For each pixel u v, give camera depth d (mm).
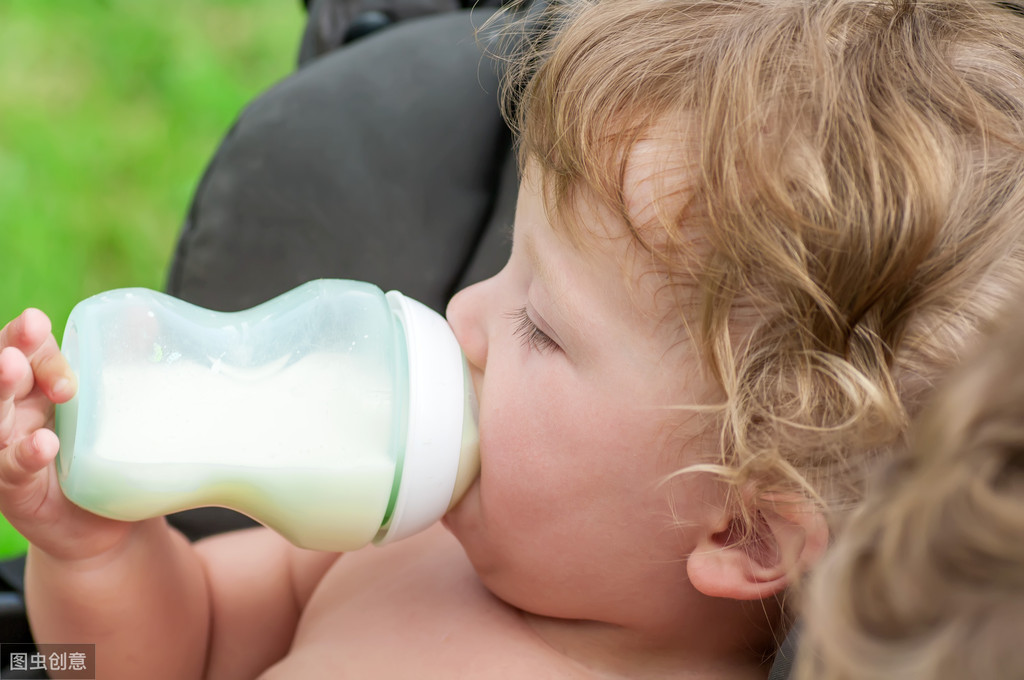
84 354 865
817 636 545
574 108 894
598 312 883
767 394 820
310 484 874
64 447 862
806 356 803
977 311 775
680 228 834
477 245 1335
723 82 846
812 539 830
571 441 907
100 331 875
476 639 1018
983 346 545
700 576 899
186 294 1354
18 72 3201
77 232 2809
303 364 905
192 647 1146
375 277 1318
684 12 931
